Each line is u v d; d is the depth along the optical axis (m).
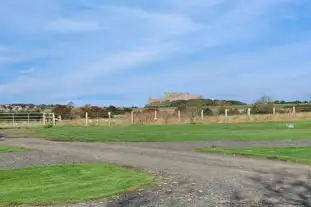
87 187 10.65
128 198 9.37
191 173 12.88
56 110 55.22
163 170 13.58
